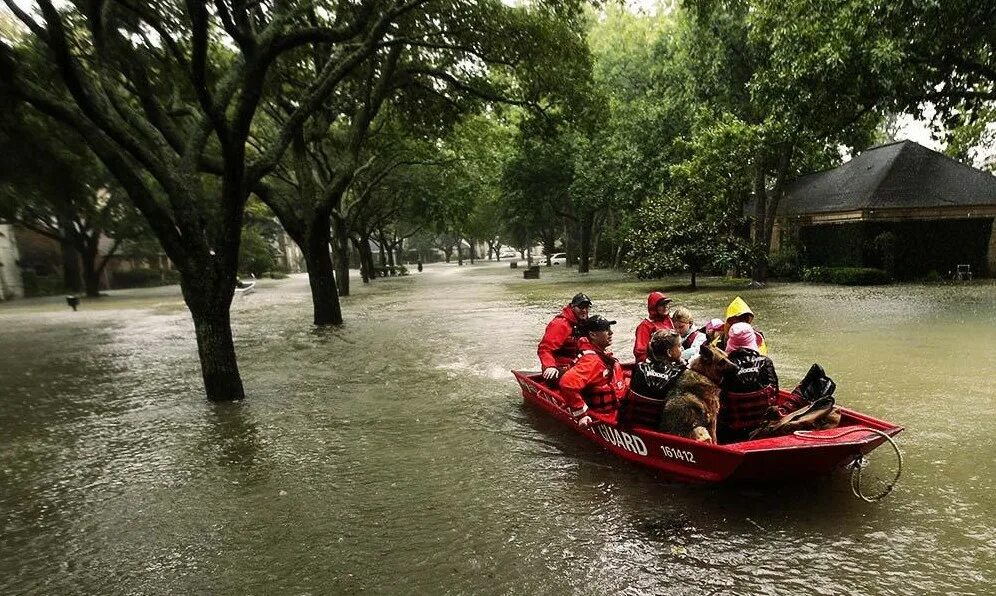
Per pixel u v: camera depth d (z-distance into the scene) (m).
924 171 22.19
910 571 3.60
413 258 97.38
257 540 4.39
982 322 12.05
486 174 37.28
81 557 4.27
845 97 14.70
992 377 7.86
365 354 11.91
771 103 16.28
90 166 16.56
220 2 7.02
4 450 6.75
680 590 3.51
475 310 19.17
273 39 7.70
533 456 5.79
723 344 6.09
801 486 4.80
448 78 16.36
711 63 23.22
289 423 7.33
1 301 33.75
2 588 3.89
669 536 4.13
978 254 21.73
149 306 26.86
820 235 23.95
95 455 6.47
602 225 46.75
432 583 3.71
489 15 14.51
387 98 18.30
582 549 4.02
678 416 4.75
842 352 9.68
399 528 4.47
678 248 22.38
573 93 17.30
